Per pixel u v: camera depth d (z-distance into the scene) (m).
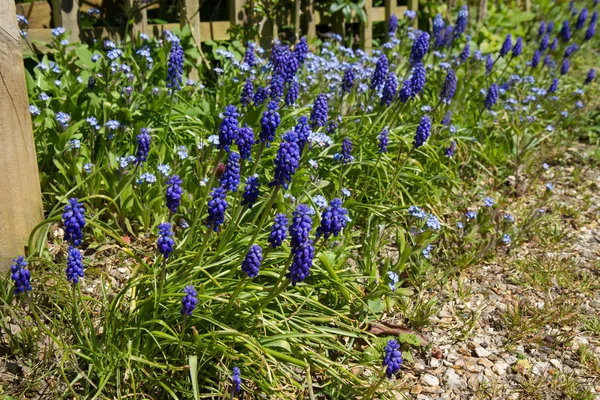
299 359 0.67
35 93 0.97
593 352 0.80
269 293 0.66
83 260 0.81
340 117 1.04
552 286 0.92
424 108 1.13
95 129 0.94
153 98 1.03
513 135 1.26
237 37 1.32
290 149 0.63
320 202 0.81
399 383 0.72
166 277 0.71
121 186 0.86
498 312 0.86
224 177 0.70
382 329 0.77
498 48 1.79
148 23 1.35
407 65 1.39
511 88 1.47
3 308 0.70
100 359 0.64
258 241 0.76
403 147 1.07
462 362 0.77
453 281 0.91
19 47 0.73
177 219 0.90
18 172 0.75
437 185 1.10
